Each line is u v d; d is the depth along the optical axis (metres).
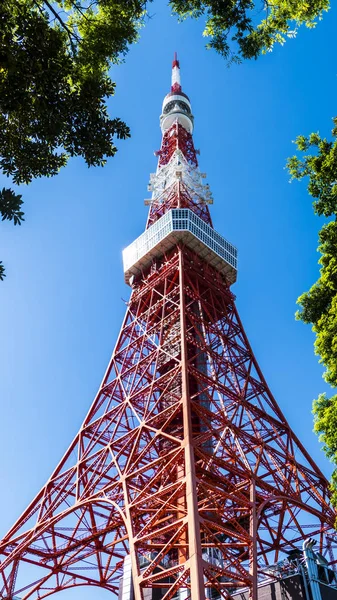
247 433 62.38
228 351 74.06
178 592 52.84
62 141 24.95
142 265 84.44
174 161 97.88
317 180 36.06
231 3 28.53
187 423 52.94
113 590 61.97
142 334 75.31
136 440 59.19
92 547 61.94
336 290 36.19
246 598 51.84
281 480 62.84
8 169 24.69
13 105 23.23
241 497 54.88
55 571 61.28
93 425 69.75
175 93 114.50
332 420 32.56
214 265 84.50
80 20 28.31
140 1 28.12
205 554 55.41
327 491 66.88
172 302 73.56
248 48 29.86
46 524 62.84
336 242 36.00
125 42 28.09
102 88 25.78
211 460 54.00
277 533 60.38
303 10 29.38
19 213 20.08
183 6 29.08
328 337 34.53
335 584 52.50
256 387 72.00
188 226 81.12
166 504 49.06
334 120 37.91
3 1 23.14
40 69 23.58
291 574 51.22
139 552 58.25
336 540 60.78
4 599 59.72
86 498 59.81
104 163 25.58
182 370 60.25
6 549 65.19
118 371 73.69
